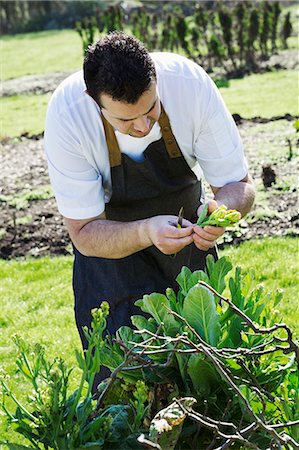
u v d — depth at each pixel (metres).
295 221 6.35
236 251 5.88
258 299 2.54
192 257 3.33
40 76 15.43
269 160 7.85
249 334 2.31
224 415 2.30
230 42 13.47
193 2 20.25
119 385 2.52
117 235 2.89
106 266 3.29
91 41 15.47
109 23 15.44
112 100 2.53
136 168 3.11
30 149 9.82
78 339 4.82
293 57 13.81
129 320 3.27
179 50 15.34
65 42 19.42
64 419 2.32
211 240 2.62
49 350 4.69
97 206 3.05
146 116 2.62
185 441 2.42
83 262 3.38
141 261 3.28
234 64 13.33
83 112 2.96
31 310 5.39
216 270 2.55
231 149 3.11
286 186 7.01
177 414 2.08
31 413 2.40
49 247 6.59
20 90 14.20
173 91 2.99
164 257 3.30
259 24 13.53
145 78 2.52
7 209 7.45
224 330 2.48
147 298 2.43
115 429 2.32
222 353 2.30
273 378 2.41
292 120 9.55
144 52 2.56
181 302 2.56
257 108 10.45
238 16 13.57
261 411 2.33
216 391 2.42
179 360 2.37
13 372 4.45
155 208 3.27
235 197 3.04
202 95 3.02
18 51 18.86
